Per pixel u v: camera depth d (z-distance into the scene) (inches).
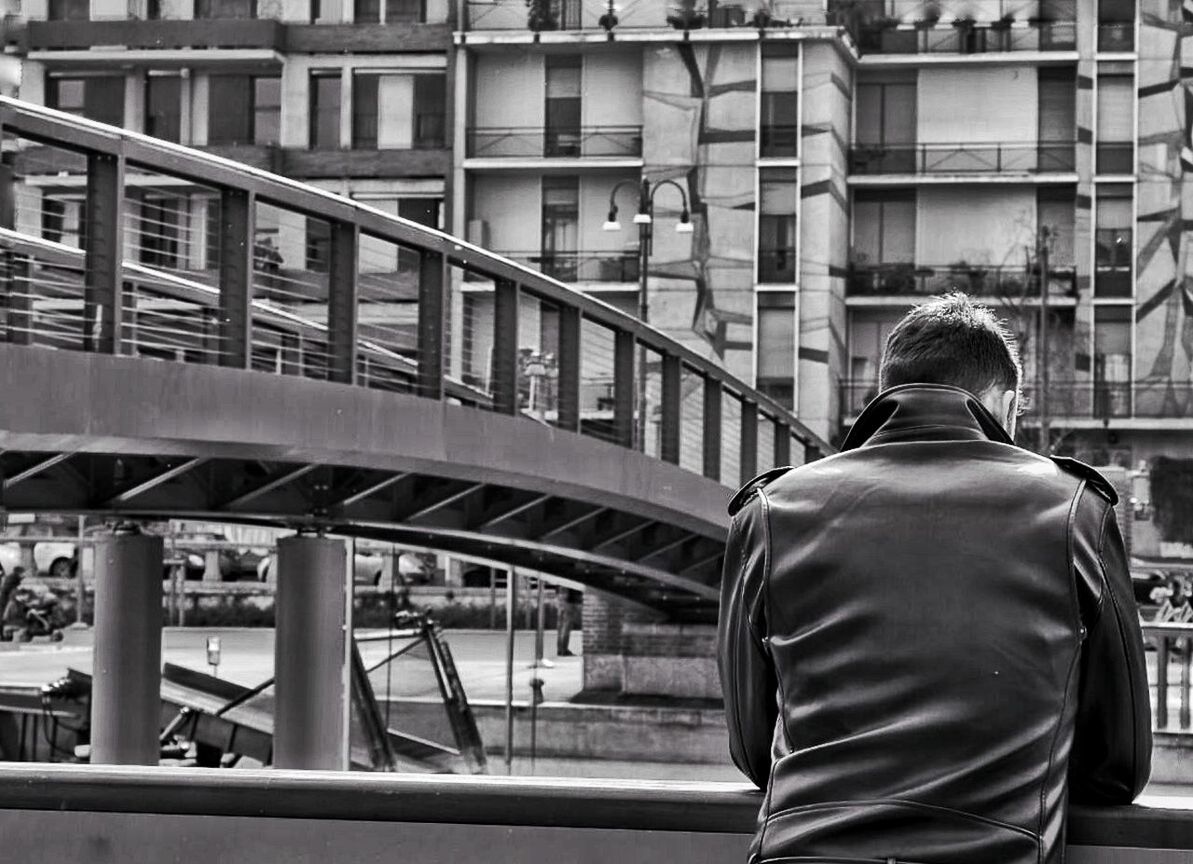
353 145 2522.1
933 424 121.2
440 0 2529.5
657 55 2480.3
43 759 1131.3
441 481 761.0
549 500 904.3
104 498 639.1
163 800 138.6
